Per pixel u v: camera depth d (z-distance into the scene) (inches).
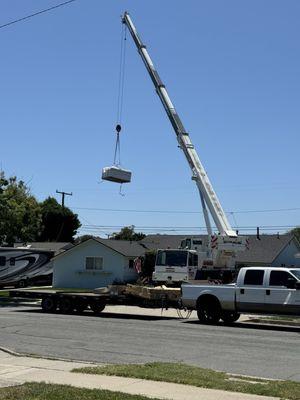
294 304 726.5
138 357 472.1
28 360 443.8
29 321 768.9
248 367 432.8
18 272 1721.2
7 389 317.4
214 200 1040.2
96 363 436.5
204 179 1056.8
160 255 1058.1
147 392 319.6
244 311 763.4
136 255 1724.9
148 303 896.9
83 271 1740.9
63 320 795.4
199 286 798.5
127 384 341.1
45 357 462.0
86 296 935.7
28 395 301.4
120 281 1673.2
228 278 978.7
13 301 1238.9
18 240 1489.9
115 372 375.6
